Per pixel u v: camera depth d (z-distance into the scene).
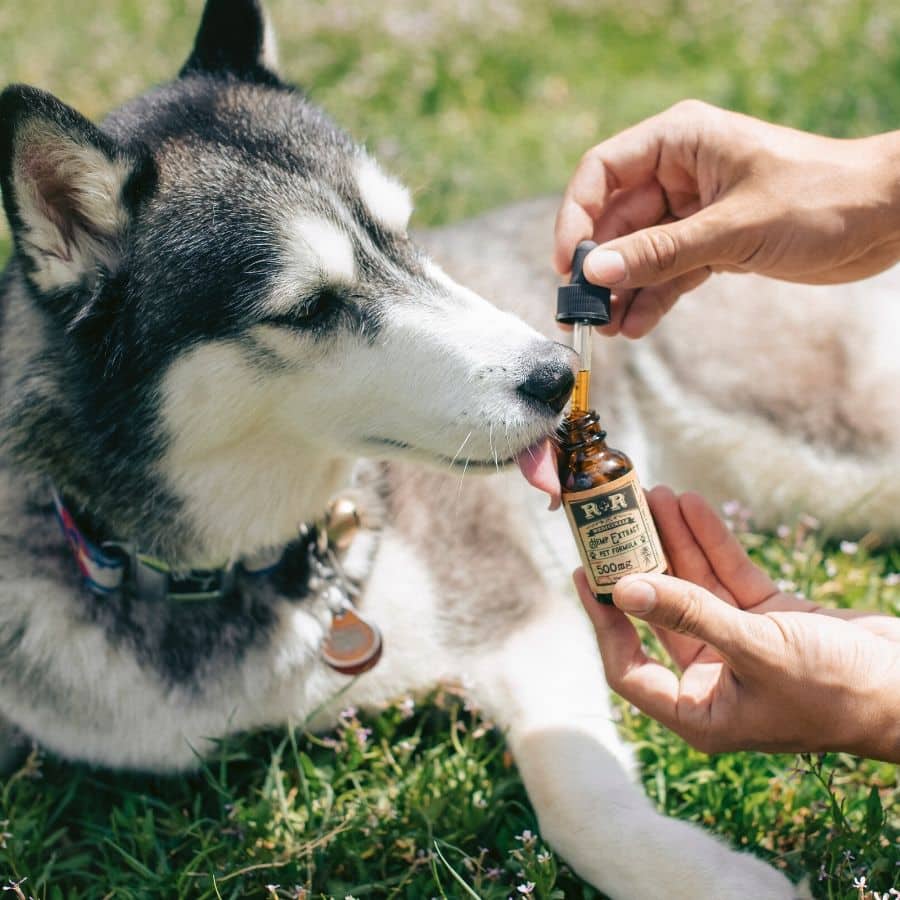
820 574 0.80
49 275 0.64
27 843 0.66
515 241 0.93
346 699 0.72
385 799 0.68
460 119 1.35
